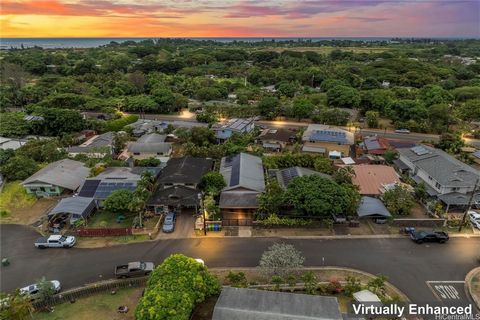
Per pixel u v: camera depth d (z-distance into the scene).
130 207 41.28
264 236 40.38
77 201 44.03
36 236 40.66
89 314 28.95
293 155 57.81
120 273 33.06
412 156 56.31
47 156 60.72
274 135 71.00
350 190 43.69
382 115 95.69
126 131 76.38
